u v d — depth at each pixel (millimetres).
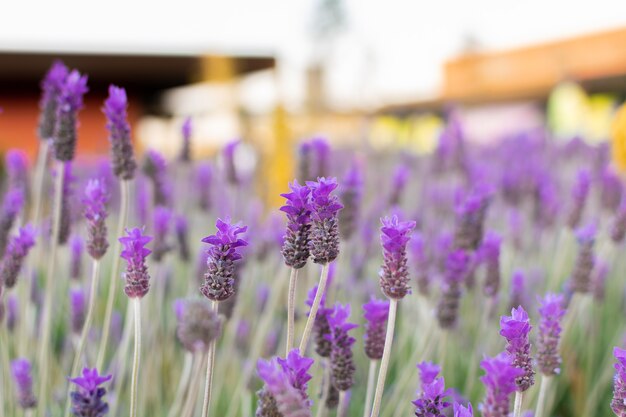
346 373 660
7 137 5484
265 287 1099
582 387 1101
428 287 954
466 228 882
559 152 2094
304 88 3830
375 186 1964
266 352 953
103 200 719
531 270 1308
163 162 1021
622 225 1020
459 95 6969
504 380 545
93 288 726
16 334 988
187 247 1051
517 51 7840
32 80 5062
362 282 1221
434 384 595
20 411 832
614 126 1588
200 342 562
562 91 3646
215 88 3639
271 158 1734
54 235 827
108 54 4328
